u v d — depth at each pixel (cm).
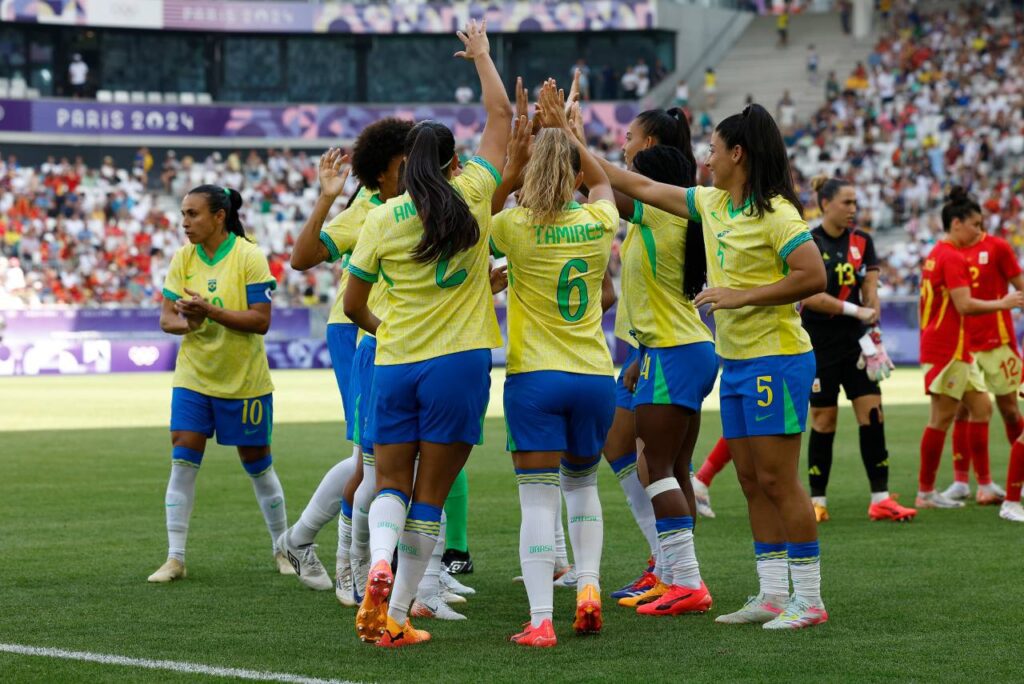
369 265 781
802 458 1906
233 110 5997
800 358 834
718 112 6191
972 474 1698
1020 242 4869
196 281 1038
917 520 1311
